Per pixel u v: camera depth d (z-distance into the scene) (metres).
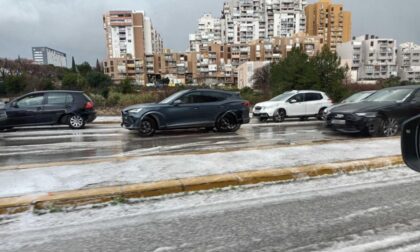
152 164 5.62
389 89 10.59
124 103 22.48
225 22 140.75
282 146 7.19
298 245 3.09
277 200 4.22
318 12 134.62
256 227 3.47
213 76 115.06
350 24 138.25
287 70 25.81
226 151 6.66
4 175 4.98
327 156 6.11
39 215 3.80
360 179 5.07
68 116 12.49
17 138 10.20
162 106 10.47
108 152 7.88
